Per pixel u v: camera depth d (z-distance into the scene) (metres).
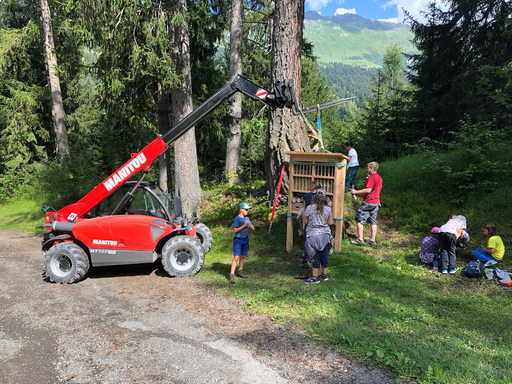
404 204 9.03
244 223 6.07
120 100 11.62
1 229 12.77
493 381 3.07
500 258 5.68
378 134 17.30
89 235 6.39
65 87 23.34
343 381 3.24
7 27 20.28
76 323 4.66
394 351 3.63
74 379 3.39
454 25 15.47
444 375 3.17
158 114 12.85
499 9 13.95
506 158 9.16
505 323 4.23
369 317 4.45
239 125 15.89
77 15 9.27
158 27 9.23
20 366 3.65
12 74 20.69
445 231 5.83
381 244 7.42
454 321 4.34
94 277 6.71
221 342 4.04
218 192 12.11
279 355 3.73
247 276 6.36
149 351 3.88
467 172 8.48
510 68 11.35
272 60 8.90
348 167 9.08
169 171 14.05
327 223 5.69
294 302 5.04
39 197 17.41
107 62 10.02
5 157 20.84
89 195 6.72
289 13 8.56
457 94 14.23
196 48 14.87
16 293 5.91
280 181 8.38
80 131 23.48
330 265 6.50
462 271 5.93
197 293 5.65
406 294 5.18
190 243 6.46
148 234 6.52
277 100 6.06
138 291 5.84
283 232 8.28
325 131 28.52
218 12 15.10
